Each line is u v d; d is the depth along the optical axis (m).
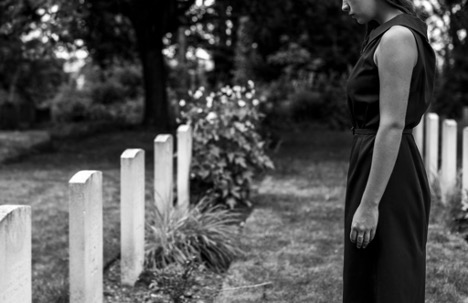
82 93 26.88
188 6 16.16
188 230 5.21
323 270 4.84
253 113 7.41
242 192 7.35
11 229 2.49
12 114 22.48
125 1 14.77
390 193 2.43
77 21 11.37
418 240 2.50
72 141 15.41
